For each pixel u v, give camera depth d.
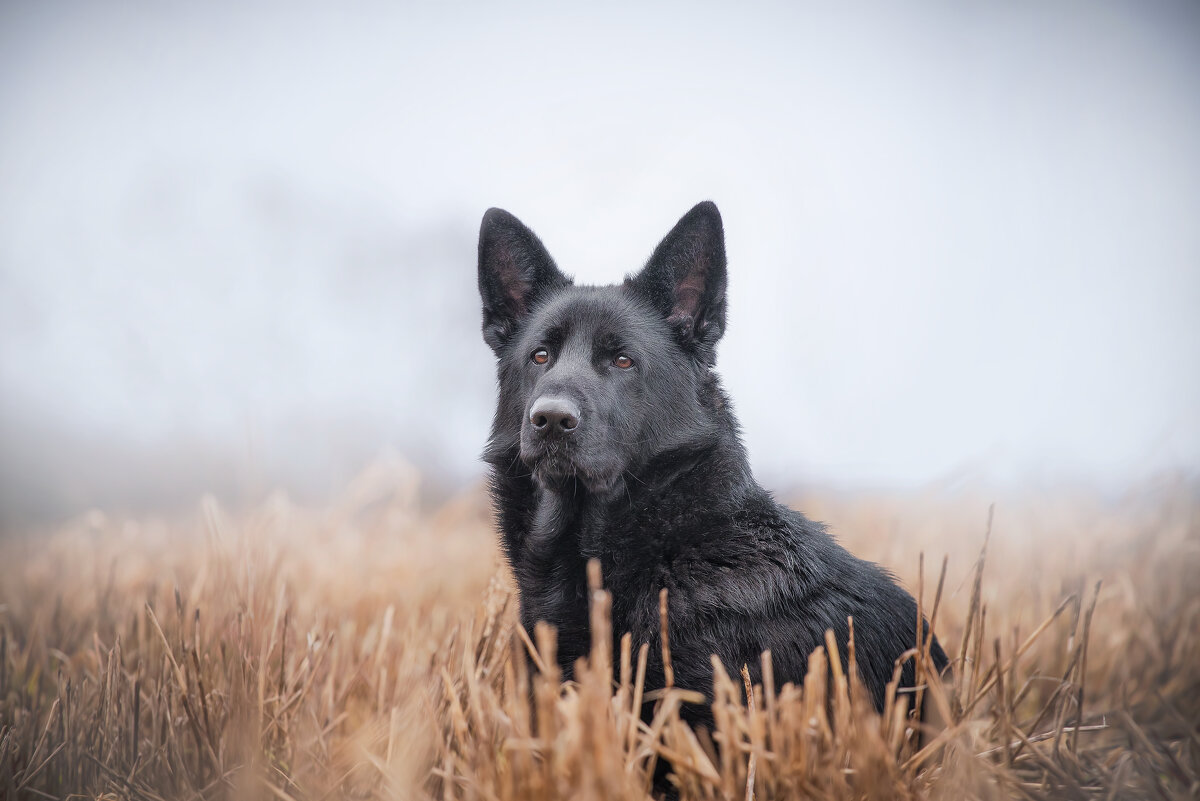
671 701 2.57
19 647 4.92
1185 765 3.20
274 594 4.43
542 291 4.35
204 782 3.21
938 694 2.84
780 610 3.24
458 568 6.91
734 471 3.71
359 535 7.33
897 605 3.62
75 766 3.27
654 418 3.74
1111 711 3.88
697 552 3.44
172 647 3.82
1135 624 4.89
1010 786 2.99
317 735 3.35
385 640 4.05
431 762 3.03
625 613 3.38
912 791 2.66
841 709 2.70
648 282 4.07
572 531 3.68
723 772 2.62
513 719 2.67
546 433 3.46
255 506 5.87
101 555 7.27
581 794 2.17
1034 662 4.69
